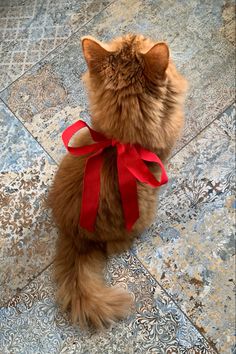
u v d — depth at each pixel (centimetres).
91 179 78
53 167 103
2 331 93
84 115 106
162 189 99
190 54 107
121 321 91
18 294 95
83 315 86
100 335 91
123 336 90
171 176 99
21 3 117
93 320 87
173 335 90
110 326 91
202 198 97
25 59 112
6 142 106
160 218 97
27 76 111
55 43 112
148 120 74
